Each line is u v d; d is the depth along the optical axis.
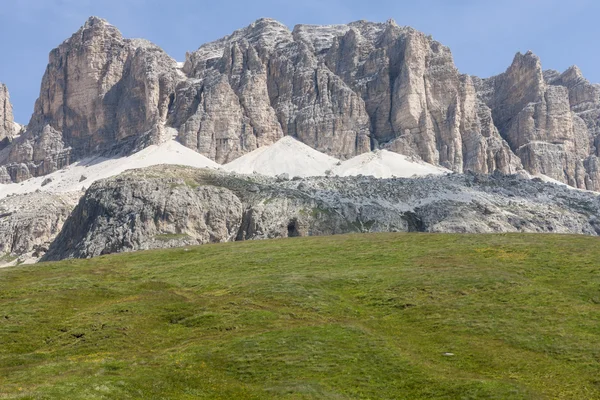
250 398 46.03
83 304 73.06
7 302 72.69
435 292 73.56
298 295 73.25
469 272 80.94
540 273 81.12
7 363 54.78
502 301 69.62
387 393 48.19
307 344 56.94
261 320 64.56
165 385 47.41
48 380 47.91
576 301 68.75
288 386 47.91
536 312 65.44
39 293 76.12
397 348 57.53
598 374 50.66
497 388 47.75
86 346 58.97
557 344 56.88
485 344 58.19
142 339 61.28
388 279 80.38
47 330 63.69
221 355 55.00
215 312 67.56
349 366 52.78
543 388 48.91
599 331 59.47
